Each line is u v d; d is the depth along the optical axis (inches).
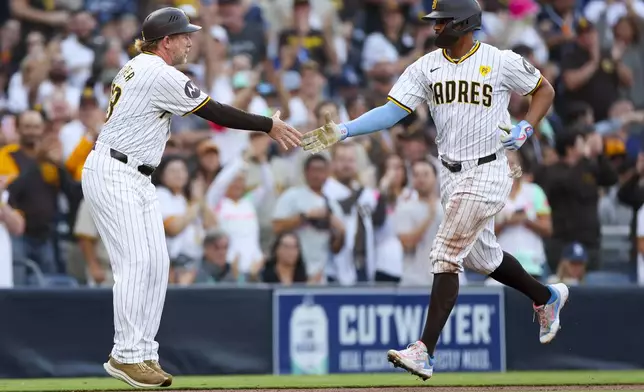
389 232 1365.7
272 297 1214.3
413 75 798.5
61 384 1034.1
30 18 1626.5
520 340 1264.8
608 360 1286.9
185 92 782.5
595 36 1692.9
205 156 1344.7
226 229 1334.9
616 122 1651.1
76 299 1175.0
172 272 1302.9
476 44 784.3
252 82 1530.5
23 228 1290.6
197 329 1194.6
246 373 1202.0
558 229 1438.2
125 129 786.8
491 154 780.0
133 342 784.3
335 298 1227.9
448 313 779.4
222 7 1630.2
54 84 1534.2
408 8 1726.1
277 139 805.2
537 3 1774.1
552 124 1595.7
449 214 781.3
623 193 1509.6
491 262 829.8
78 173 1336.1
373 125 801.6
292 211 1349.7
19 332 1157.7
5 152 1318.9
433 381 1047.0
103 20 1628.9
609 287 1294.3
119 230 781.9
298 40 1627.7
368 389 906.1
